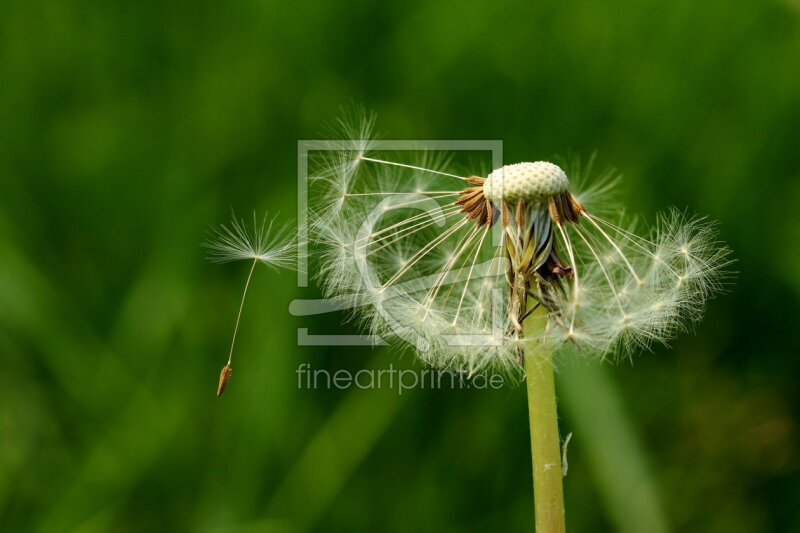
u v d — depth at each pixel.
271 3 0.31
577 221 0.24
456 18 0.31
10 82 0.31
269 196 0.30
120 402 0.30
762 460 0.30
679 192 0.31
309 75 0.31
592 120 0.31
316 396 0.29
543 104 0.31
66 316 0.30
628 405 0.30
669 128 0.31
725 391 0.30
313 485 0.29
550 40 0.31
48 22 0.31
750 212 0.31
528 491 0.30
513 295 0.24
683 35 0.31
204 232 0.30
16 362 0.30
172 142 0.31
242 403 0.29
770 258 0.30
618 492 0.29
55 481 0.29
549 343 0.24
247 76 0.31
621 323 0.24
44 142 0.31
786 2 0.31
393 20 0.31
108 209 0.31
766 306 0.31
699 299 0.26
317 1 0.31
